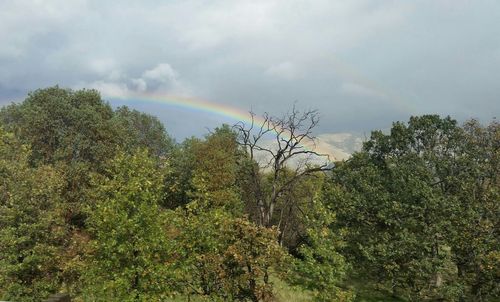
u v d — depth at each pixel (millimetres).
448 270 41219
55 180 30734
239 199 57562
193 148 64375
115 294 22703
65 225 31281
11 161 28797
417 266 39500
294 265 26203
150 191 25750
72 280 29422
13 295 24875
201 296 24250
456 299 36719
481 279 37625
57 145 53406
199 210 26609
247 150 60719
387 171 47031
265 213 58031
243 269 24031
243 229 23453
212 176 56250
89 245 24547
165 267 22609
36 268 27234
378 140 49188
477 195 41188
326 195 49375
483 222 37812
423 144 46312
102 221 23734
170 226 25594
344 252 44438
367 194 45344
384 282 42344
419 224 40969
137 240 23047
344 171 51594
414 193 41250
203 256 23594
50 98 54969
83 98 59438
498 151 41344
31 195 27375
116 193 24344
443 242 39500
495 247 37406
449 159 43969
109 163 49062
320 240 27781
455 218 39156
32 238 27172
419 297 39000
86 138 52625
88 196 42562
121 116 72938
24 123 54156
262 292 23031
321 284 27188
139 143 70250
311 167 60656
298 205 55344
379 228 44812
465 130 44438
